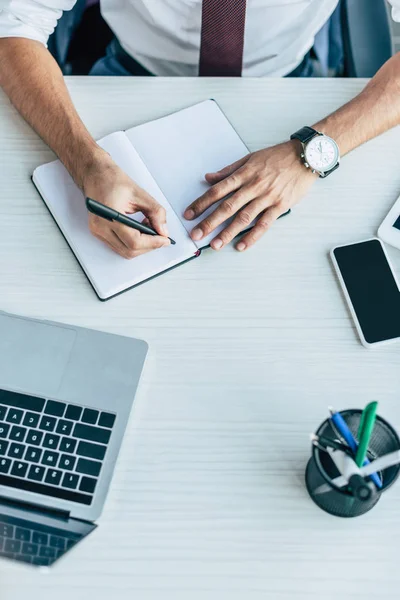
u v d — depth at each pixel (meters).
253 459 0.82
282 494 0.80
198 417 0.84
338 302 0.92
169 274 0.93
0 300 0.90
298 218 0.98
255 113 1.06
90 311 0.90
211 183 0.98
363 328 0.90
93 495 0.78
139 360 0.87
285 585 0.76
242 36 1.04
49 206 0.96
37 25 1.09
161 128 1.02
